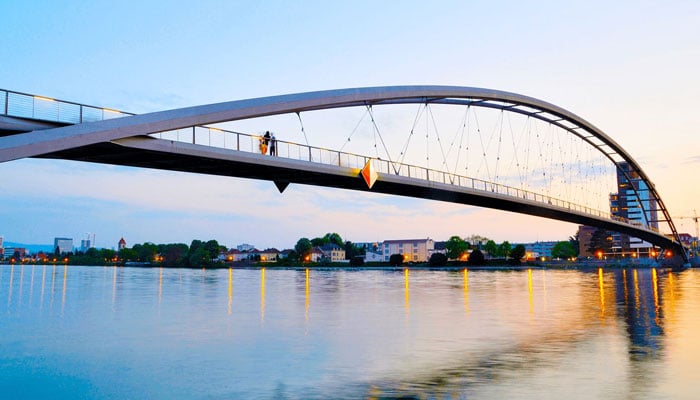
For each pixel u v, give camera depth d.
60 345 19.38
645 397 11.83
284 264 185.62
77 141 24.89
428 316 26.78
